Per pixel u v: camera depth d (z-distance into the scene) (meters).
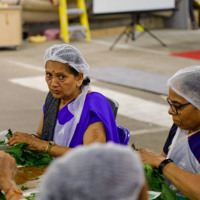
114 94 9.79
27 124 7.55
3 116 7.97
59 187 1.19
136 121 7.84
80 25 18.31
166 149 3.36
